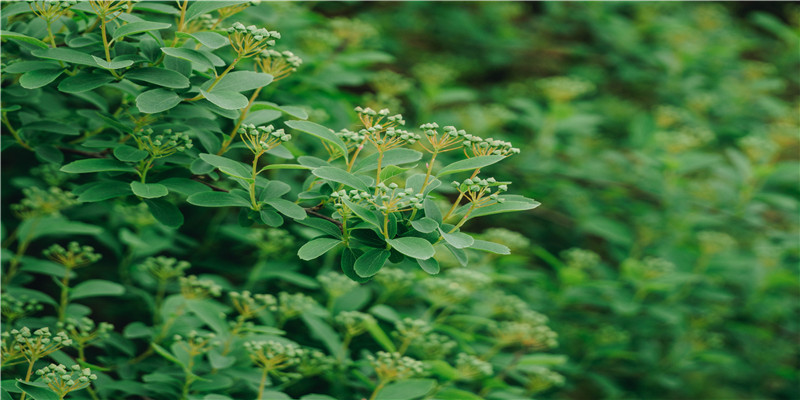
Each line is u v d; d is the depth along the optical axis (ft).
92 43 5.47
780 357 15.71
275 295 10.50
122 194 5.70
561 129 14.88
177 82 5.34
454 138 5.47
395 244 4.83
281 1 10.66
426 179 5.35
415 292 10.07
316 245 5.13
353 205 4.94
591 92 20.72
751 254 14.97
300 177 11.09
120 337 8.11
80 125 7.77
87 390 7.60
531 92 19.11
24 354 6.13
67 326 7.46
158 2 6.34
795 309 16.80
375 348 9.64
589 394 16.46
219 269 10.66
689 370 14.42
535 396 12.04
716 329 15.81
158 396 7.27
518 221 16.28
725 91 17.80
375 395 7.15
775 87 17.11
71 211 10.52
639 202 15.79
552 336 9.34
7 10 5.73
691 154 13.89
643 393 14.23
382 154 5.29
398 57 18.31
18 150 11.15
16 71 5.41
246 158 9.82
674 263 13.82
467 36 19.77
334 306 9.24
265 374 6.93
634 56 20.11
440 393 7.99
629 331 13.89
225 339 7.71
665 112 15.78
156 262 10.12
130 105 6.95
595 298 12.56
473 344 9.96
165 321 8.16
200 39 5.16
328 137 5.33
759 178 13.73
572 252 12.81
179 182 5.77
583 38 21.98
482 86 20.47
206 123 6.15
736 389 16.16
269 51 5.84
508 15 20.54
